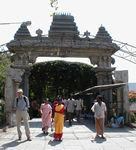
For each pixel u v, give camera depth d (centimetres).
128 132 1049
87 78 2530
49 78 2531
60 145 758
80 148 711
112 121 1241
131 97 1680
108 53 1672
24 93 1608
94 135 963
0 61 2092
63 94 2656
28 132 847
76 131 1083
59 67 2517
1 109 1678
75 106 1571
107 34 1677
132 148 707
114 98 1911
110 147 723
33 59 1606
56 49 1602
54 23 1612
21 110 841
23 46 1571
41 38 1586
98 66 1683
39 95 2527
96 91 1678
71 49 1616
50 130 1122
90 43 1617
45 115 1022
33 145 755
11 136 932
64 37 1598
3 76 1995
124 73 1416
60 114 854
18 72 1400
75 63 2550
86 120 1739
